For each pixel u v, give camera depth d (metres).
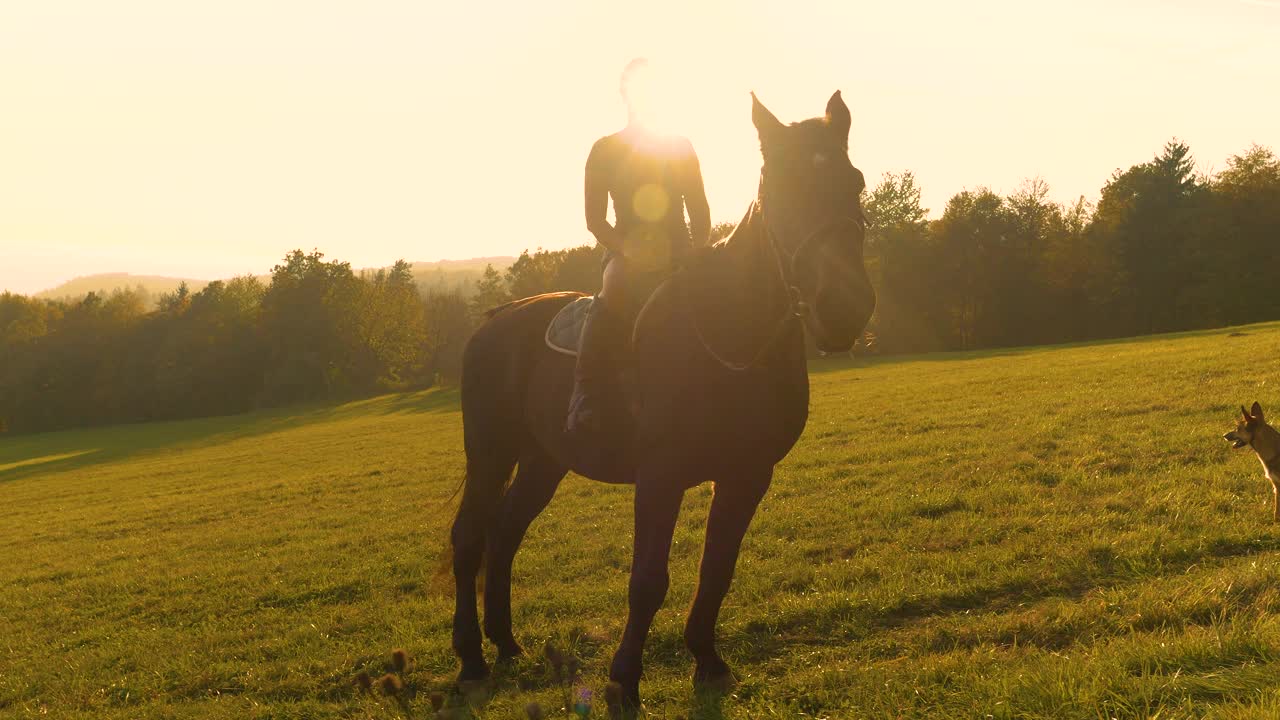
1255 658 3.71
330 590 8.90
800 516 9.09
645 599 4.18
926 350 66.50
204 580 10.42
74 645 8.28
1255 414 7.43
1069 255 65.12
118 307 101.44
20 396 86.12
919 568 6.58
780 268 3.65
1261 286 58.78
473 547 5.61
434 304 95.50
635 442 4.31
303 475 22.83
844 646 5.23
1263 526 6.48
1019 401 17.30
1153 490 8.09
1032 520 7.50
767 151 3.70
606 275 4.55
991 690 3.77
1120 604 5.07
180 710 5.67
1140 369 20.20
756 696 4.47
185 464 32.31
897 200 66.38
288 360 81.81
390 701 5.30
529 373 5.31
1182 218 60.47
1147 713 3.26
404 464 21.94
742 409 4.07
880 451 12.95
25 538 17.80
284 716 5.36
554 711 4.67
